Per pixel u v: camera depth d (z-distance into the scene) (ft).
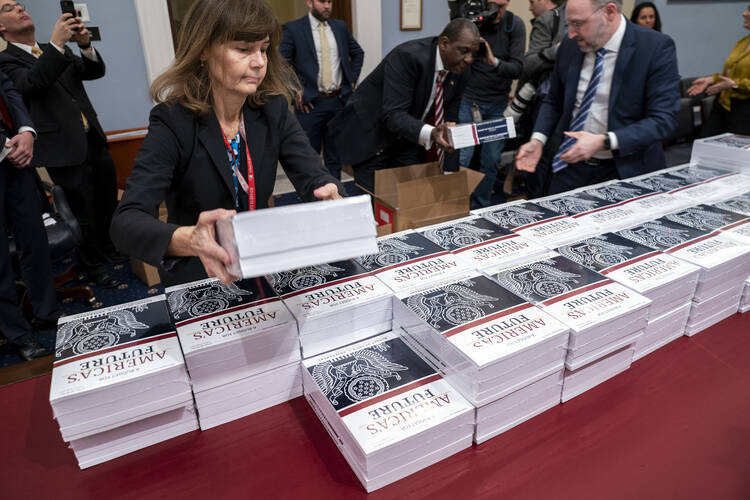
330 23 12.60
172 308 3.02
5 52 7.97
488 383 2.50
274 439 2.75
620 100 5.79
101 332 2.84
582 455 2.60
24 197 7.03
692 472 2.50
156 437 2.72
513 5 16.76
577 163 6.37
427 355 2.85
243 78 3.11
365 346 3.03
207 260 2.40
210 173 3.59
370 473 2.35
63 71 7.93
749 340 3.55
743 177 5.52
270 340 2.80
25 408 3.03
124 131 12.31
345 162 8.23
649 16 10.87
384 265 3.54
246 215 2.08
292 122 4.04
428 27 15.72
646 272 3.34
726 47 20.38
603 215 4.47
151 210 3.09
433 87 7.02
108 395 2.44
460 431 2.55
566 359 2.80
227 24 2.90
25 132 7.00
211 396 2.77
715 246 3.73
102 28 11.38
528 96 10.82
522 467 2.53
